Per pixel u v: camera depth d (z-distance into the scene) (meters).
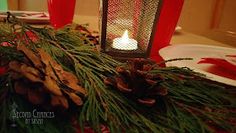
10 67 0.21
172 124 0.23
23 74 0.20
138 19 0.37
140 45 0.37
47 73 0.22
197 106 0.27
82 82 0.26
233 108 0.28
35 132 0.19
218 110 0.27
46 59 0.24
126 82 0.25
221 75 0.35
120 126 0.22
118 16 0.36
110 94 0.25
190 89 0.29
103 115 0.23
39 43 0.30
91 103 0.23
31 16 0.58
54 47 0.30
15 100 0.21
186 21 1.02
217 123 0.24
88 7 0.93
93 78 0.27
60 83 0.22
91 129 0.22
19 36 0.29
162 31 0.43
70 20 0.49
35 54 0.24
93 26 0.62
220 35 0.99
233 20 0.95
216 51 0.46
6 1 1.05
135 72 0.25
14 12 0.63
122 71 0.26
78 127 0.21
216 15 1.00
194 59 0.40
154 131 0.22
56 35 0.34
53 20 0.49
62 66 0.28
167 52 0.40
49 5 0.48
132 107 0.25
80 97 0.23
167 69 0.32
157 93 0.25
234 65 0.35
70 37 0.34
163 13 0.41
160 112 0.25
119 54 0.36
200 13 1.02
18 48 0.23
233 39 0.95
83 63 0.29
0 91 0.21
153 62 0.32
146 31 0.37
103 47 0.36
